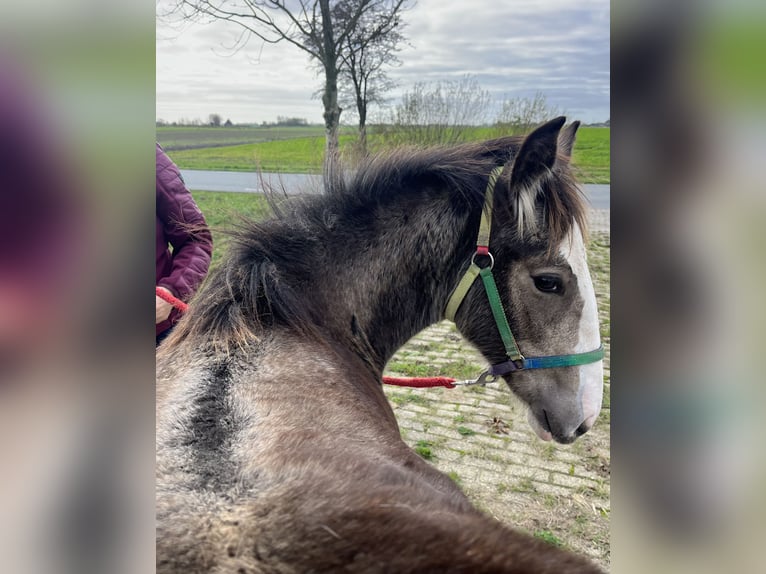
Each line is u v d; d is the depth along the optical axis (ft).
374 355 7.00
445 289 7.13
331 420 4.92
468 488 12.10
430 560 3.39
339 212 6.96
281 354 5.62
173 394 4.91
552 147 6.45
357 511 3.71
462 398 16.49
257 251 6.39
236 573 3.47
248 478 4.05
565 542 10.49
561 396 7.01
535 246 6.72
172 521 3.71
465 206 6.95
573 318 6.86
